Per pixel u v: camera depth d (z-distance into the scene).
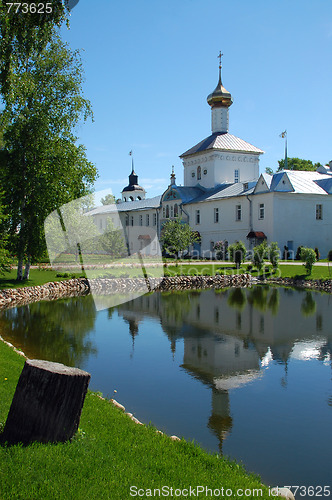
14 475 4.07
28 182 23.59
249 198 45.09
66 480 4.09
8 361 9.22
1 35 14.21
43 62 23.91
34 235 23.56
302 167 75.19
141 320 17.94
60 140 25.11
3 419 5.41
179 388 9.55
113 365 11.28
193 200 54.34
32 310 20.45
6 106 22.36
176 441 5.86
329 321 17.66
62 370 4.77
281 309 20.81
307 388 9.61
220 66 58.44
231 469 5.24
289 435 7.24
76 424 4.87
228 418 7.92
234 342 14.02
